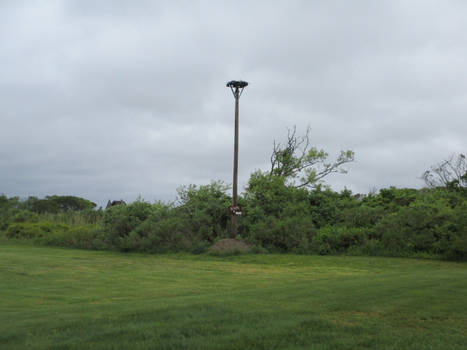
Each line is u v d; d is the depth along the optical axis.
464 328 6.27
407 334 5.95
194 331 6.00
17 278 13.31
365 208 23.88
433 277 11.24
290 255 20.95
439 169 30.91
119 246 25.03
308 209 26.03
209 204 26.44
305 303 7.86
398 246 20.06
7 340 5.63
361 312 7.18
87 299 9.78
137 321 6.57
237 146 24.41
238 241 23.03
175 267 16.98
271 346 5.44
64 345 5.38
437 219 19.73
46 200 61.34
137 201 27.31
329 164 32.59
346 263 17.81
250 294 8.96
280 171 34.00
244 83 24.52
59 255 21.89
